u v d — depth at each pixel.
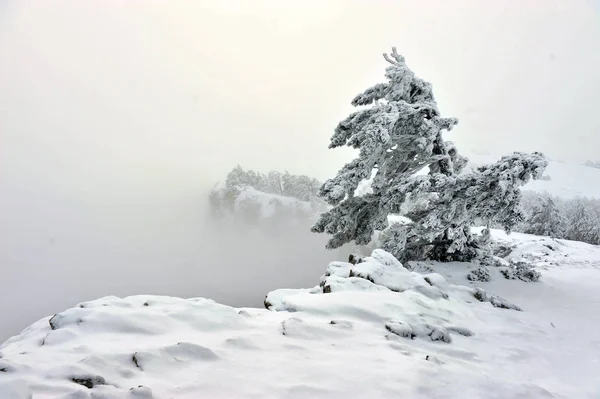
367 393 4.20
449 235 16.91
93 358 4.39
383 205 16.66
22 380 3.36
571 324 9.19
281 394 4.03
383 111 16.11
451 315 8.08
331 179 16.20
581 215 40.22
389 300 7.90
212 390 4.01
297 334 5.77
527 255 21.09
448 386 4.58
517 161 13.91
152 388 3.95
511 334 7.51
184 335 5.55
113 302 6.63
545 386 5.31
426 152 17.06
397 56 18.36
